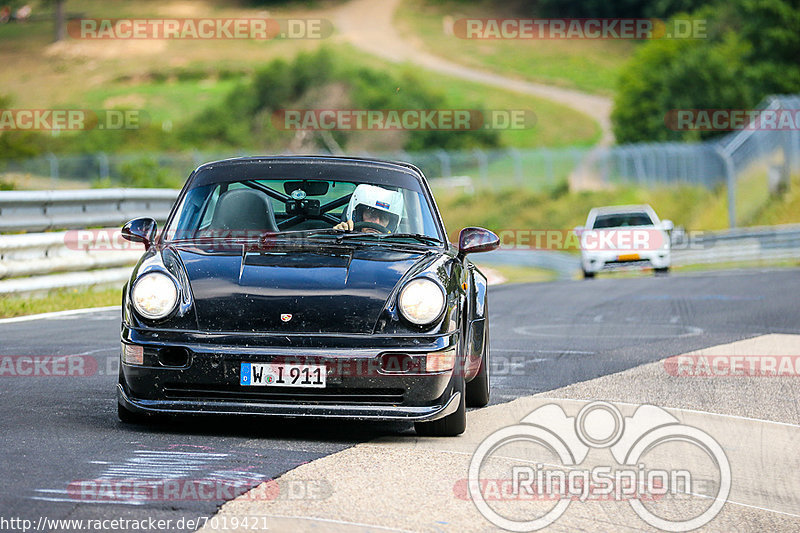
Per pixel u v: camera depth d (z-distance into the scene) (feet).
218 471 52.29
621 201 487.20
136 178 315.99
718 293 189.47
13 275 135.23
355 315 60.70
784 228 359.05
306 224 73.92
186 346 59.41
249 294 61.21
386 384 59.98
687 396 82.07
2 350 97.71
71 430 61.57
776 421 73.15
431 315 61.11
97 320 124.26
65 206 153.99
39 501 45.42
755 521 48.93
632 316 147.74
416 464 56.08
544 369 95.86
